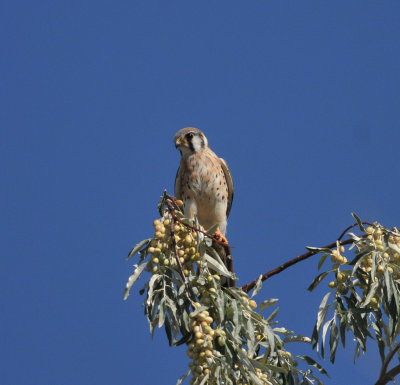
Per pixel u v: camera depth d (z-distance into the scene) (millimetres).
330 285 8680
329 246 8992
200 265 8375
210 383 7727
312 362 8602
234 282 9477
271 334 8211
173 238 8156
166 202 8508
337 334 8641
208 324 7789
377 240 8578
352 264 8570
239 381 8102
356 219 8812
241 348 8227
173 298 8266
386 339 8859
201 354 7691
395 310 8430
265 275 9836
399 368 8609
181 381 7863
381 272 8492
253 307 8461
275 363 8523
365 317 8578
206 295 8234
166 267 8289
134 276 8258
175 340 8430
